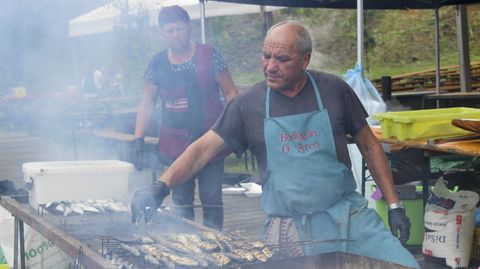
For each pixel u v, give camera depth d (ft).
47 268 12.24
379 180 9.14
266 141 8.72
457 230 13.29
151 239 8.60
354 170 16.67
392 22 54.39
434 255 13.62
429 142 12.87
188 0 29.17
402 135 13.56
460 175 16.62
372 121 17.04
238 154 9.31
